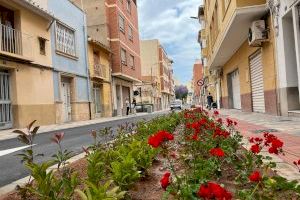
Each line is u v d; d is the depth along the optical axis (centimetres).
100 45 3058
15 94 1797
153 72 8006
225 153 465
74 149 870
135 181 402
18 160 736
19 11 1869
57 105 2220
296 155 572
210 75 4412
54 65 2245
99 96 3191
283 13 1249
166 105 9775
